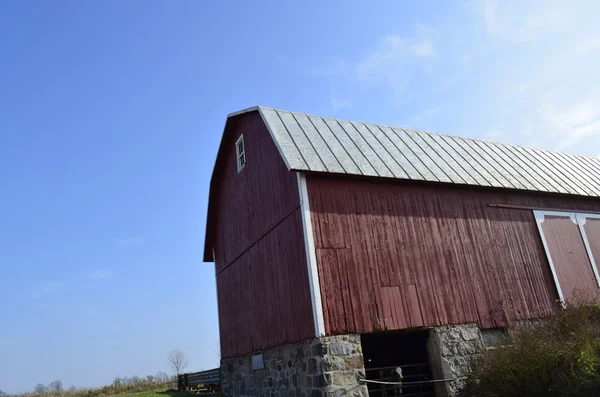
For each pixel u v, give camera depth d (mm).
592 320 12281
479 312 13352
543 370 10219
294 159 12367
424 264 13062
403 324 12031
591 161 20719
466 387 12031
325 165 12555
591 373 9555
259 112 14867
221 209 18969
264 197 14492
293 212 12492
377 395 14430
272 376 13492
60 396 30016
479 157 16875
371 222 12727
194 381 22469
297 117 14859
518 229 15422
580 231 16922
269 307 13789
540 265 15336
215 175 18891
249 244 15609
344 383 10781
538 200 16422
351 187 12859
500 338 13445
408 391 14609
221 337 18672
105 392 28312
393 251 12734
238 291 16641
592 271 16469
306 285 11594
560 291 15250
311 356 11195
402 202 13516
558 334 11453
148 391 24781
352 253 12102
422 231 13461
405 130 16766
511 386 10836
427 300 12664
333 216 12273
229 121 16781
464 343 12703
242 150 16719
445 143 16938
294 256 12305
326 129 14695
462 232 14180
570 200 17281
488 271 14109
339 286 11594
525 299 14406
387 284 12250
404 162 14336
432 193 14188
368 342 15750
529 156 18656
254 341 14898
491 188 15141
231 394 17250
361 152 13984
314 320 11117
